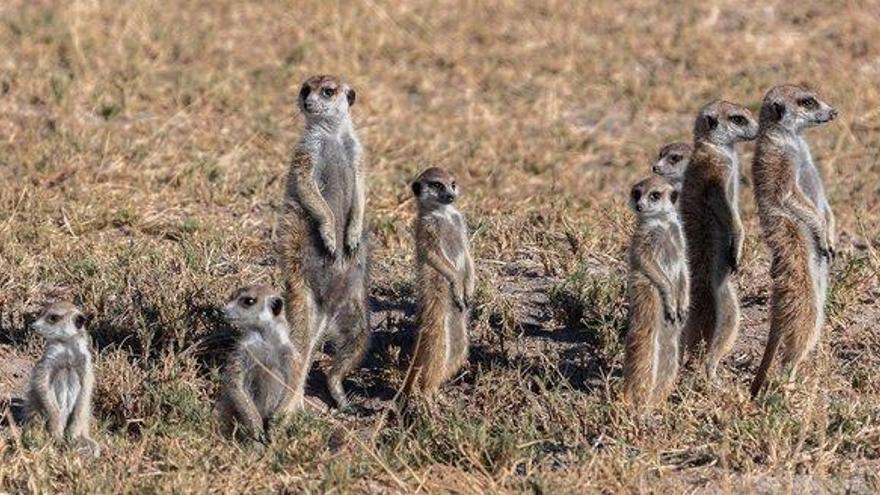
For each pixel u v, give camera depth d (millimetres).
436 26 23688
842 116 20078
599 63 22359
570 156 18734
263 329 10961
